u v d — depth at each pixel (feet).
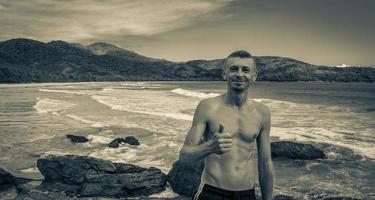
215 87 430.20
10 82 623.77
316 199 37.32
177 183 39.68
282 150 59.11
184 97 216.74
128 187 38.65
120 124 95.76
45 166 43.04
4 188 40.86
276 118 114.93
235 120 8.45
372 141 72.13
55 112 130.52
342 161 55.98
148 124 95.40
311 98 236.22
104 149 64.85
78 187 39.81
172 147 64.80
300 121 106.83
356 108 155.63
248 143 8.61
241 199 8.49
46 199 34.63
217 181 8.51
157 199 36.27
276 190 41.55
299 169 51.70
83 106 155.12
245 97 8.50
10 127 92.17
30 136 77.97
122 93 274.16
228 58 8.45
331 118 115.44
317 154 58.08
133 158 58.13
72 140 70.90
